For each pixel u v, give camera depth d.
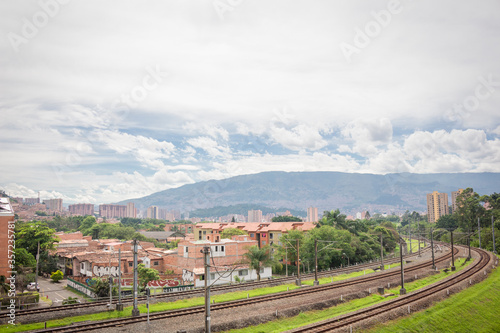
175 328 34.53
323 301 45.62
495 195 139.25
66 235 114.12
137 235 134.50
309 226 98.38
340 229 101.75
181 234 164.00
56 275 75.62
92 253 82.25
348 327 35.84
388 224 143.50
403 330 37.88
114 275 73.06
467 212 137.00
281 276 79.38
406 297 47.25
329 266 85.38
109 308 40.56
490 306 48.81
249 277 72.88
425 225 176.38
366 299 49.00
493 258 80.19
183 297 46.94
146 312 39.53
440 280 59.16
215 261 71.75
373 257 98.75
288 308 41.94
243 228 110.38
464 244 123.12
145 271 66.62
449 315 43.34
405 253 112.94
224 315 39.00
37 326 34.59
